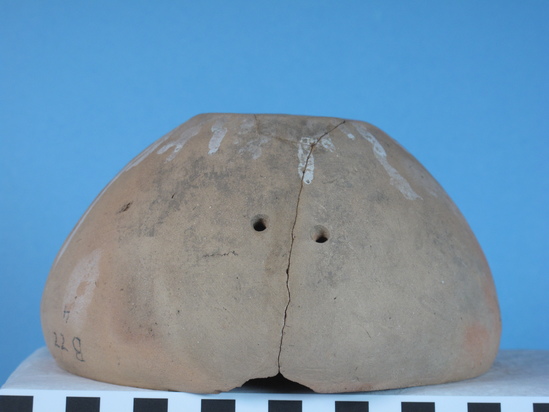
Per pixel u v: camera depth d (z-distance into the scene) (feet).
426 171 1.23
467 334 1.12
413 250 1.10
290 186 1.09
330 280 1.05
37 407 1.06
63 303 1.14
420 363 1.08
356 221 1.08
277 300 1.04
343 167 1.12
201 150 1.13
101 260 1.12
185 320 1.05
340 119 1.18
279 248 1.06
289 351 1.04
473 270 1.16
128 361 1.07
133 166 1.20
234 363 1.04
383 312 1.06
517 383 1.12
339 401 1.06
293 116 1.16
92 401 1.06
